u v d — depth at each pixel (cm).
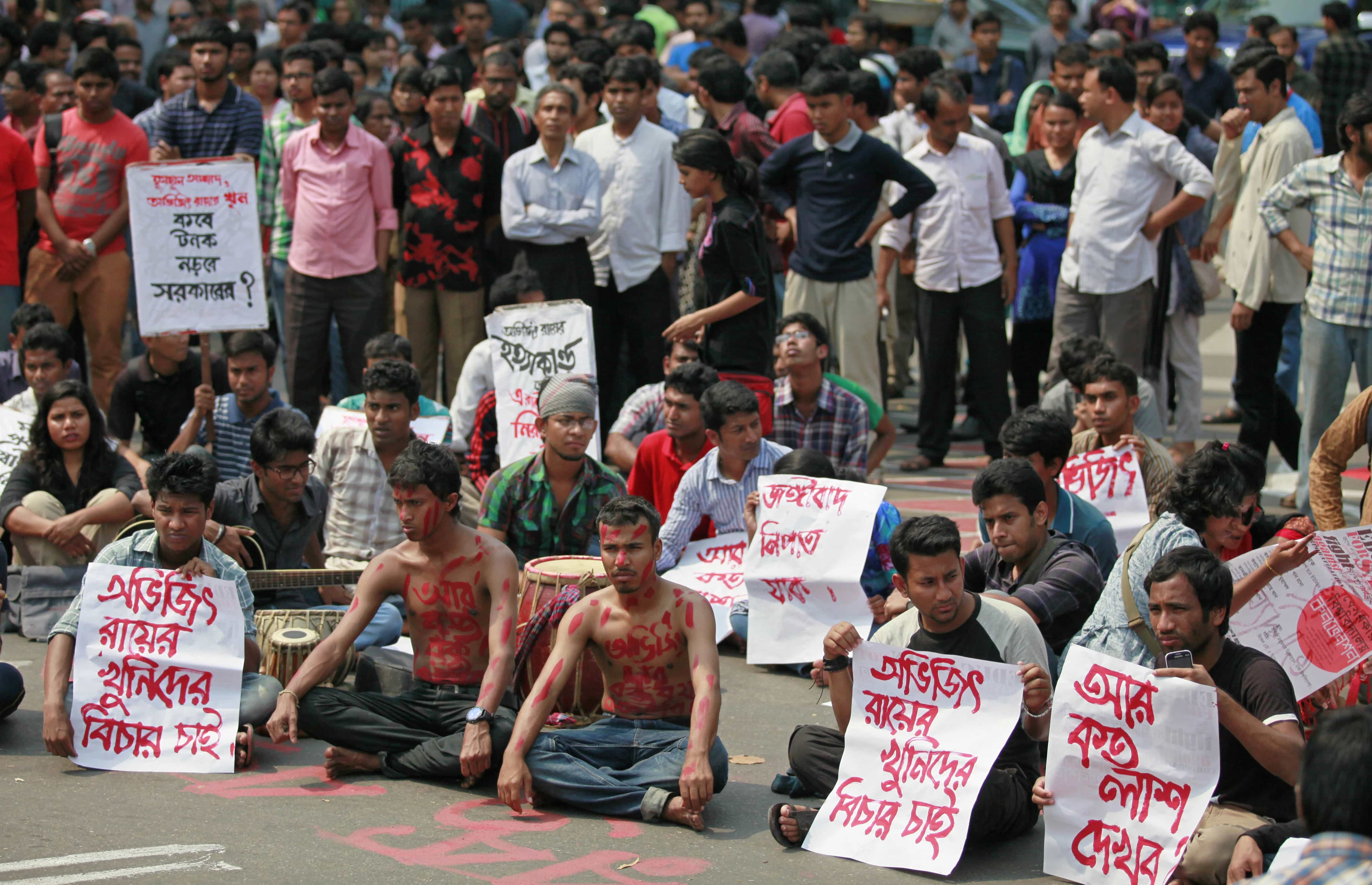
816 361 791
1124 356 1002
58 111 1166
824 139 978
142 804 502
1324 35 1750
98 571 551
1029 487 539
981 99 1507
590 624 521
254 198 830
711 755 509
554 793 507
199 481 549
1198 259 1117
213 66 1118
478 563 548
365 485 725
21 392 885
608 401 1060
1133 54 1173
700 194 833
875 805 478
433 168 1029
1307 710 520
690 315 876
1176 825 434
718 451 728
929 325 1064
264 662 615
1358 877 302
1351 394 1355
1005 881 457
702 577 726
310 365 1051
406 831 484
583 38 1286
